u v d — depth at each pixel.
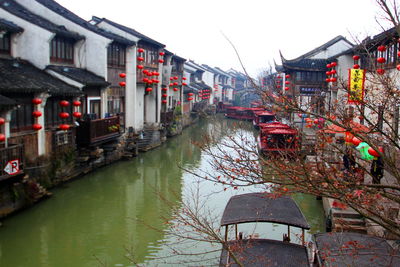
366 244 7.82
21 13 18.41
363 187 5.70
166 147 28.61
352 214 11.85
